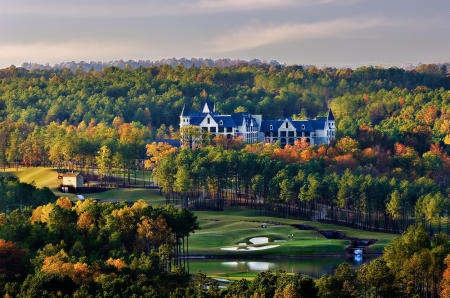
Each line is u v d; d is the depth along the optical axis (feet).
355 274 492.13
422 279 510.17
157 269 516.73
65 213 627.05
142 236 606.96
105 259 558.56
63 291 463.01
